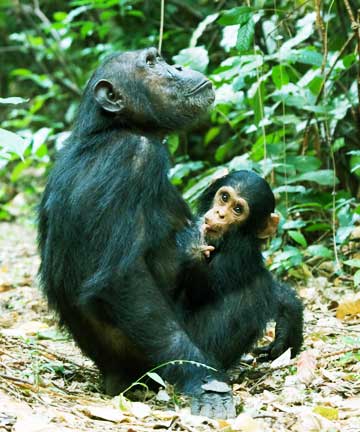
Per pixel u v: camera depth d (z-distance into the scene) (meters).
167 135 11.41
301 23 15.85
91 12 24.84
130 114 10.84
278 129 18.30
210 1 23.19
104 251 9.75
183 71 11.38
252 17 14.04
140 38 22.42
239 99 16.38
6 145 9.31
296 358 11.27
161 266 10.30
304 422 8.31
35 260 20.61
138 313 9.64
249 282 10.94
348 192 16.81
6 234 24.75
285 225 14.99
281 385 10.43
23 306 15.56
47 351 11.49
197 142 23.16
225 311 10.68
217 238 11.02
